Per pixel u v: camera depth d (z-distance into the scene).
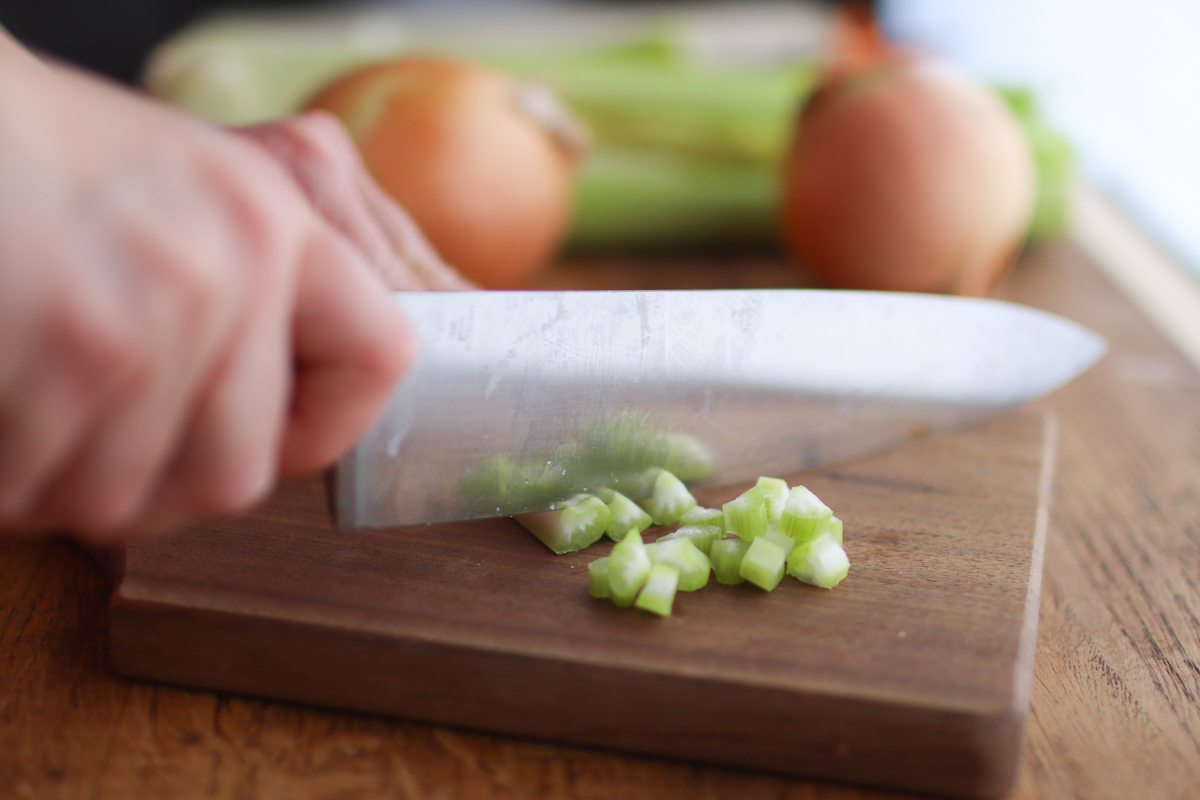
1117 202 0.62
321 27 0.68
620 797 0.27
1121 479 0.36
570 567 0.30
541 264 0.45
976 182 0.41
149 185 0.21
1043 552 0.31
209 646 0.28
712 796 0.27
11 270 0.20
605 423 0.31
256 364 0.22
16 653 0.29
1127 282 0.50
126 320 0.21
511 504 0.30
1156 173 0.62
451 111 0.41
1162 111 0.63
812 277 0.45
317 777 0.27
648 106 0.51
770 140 0.51
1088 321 0.45
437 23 0.77
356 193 0.35
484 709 0.28
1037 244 0.54
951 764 0.27
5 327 0.20
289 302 0.22
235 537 0.30
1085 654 0.30
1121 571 0.33
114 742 0.28
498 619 0.28
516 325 0.29
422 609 0.28
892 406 0.34
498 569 0.30
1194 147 0.58
